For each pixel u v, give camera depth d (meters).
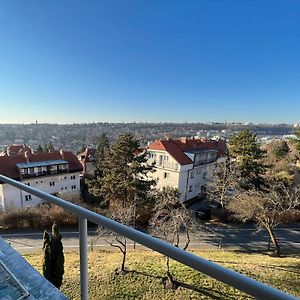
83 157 30.62
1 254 1.30
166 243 0.66
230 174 17.64
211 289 7.01
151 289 7.36
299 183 17.42
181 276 7.85
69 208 0.98
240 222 15.00
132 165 15.52
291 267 8.84
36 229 13.51
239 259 9.91
